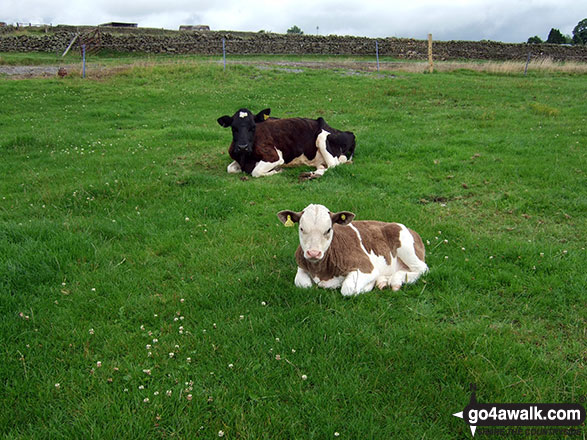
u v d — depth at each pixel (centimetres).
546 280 505
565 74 2875
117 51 3300
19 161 1054
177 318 433
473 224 702
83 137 1286
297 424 311
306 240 449
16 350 388
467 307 459
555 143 1125
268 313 439
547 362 374
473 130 1308
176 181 890
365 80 2312
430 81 2300
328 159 1006
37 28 3447
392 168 977
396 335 406
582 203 746
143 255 584
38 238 595
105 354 388
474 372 354
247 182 919
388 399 334
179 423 313
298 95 1947
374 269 493
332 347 388
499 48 4138
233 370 365
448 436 302
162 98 1908
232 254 582
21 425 313
